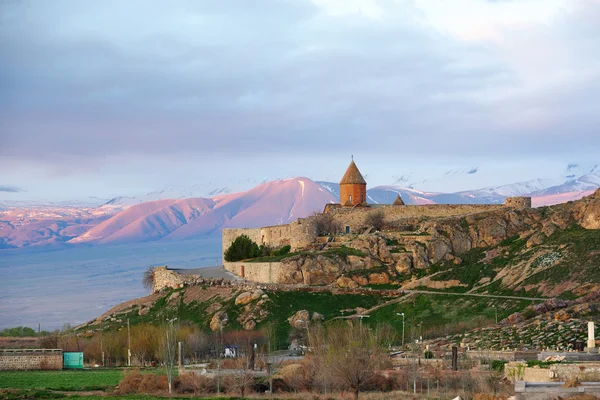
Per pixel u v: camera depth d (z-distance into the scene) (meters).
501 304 190.38
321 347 146.00
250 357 146.00
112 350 179.88
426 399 116.69
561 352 132.88
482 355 142.25
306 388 131.50
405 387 129.00
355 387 126.12
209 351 177.75
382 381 131.00
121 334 186.62
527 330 163.38
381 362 140.88
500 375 125.88
